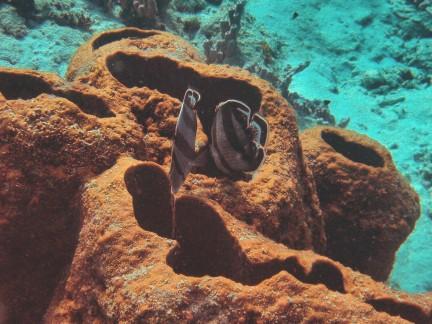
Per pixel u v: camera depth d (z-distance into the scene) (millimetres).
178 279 364
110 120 530
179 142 422
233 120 455
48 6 1410
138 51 712
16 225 470
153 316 347
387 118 1997
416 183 1621
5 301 490
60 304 432
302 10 2574
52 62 1232
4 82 571
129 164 474
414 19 2518
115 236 399
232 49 1686
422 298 487
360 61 2357
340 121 1812
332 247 879
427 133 1878
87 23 1439
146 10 1509
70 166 477
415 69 2318
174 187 437
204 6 1940
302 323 351
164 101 613
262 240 494
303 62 2131
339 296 374
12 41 1253
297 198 608
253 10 2545
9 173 463
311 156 840
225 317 350
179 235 517
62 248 490
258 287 367
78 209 467
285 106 683
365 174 832
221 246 496
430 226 1416
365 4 2670
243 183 568
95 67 664
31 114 477
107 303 375
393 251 870
